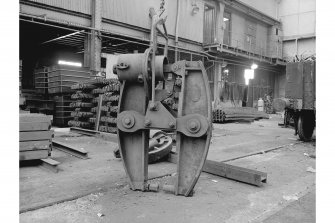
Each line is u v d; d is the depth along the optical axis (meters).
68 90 11.49
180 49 18.36
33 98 12.28
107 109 8.51
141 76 3.47
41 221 2.75
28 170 4.68
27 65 16.66
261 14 26.12
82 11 13.12
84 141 7.91
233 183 4.13
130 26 15.29
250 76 22.25
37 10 11.80
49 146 4.99
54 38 15.95
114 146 7.15
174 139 7.46
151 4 16.22
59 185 3.86
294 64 7.71
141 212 3.00
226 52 20.80
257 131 11.59
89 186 3.82
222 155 6.34
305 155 6.38
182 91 3.44
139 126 3.56
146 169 3.71
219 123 15.61
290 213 3.06
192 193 3.52
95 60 13.46
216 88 21.67
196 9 18.88
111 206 3.15
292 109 8.28
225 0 21.52
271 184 4.14
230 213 3.03
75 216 2.88
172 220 2.82
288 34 28.62
